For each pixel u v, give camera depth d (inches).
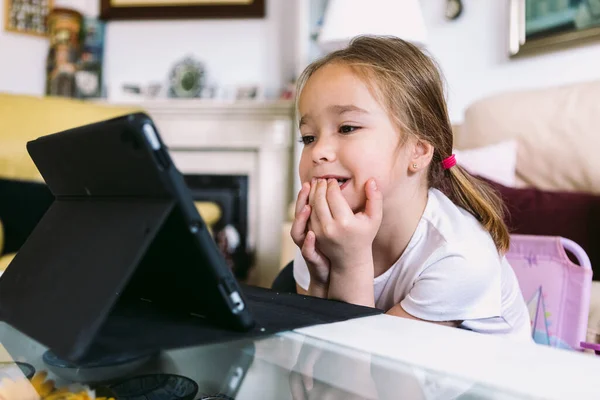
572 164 64.6
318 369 15.1
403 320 19.3
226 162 114.2
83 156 16.5
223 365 15.6
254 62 117.6
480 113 74.0
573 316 35.3
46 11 117.0
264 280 112.1
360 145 26.8
